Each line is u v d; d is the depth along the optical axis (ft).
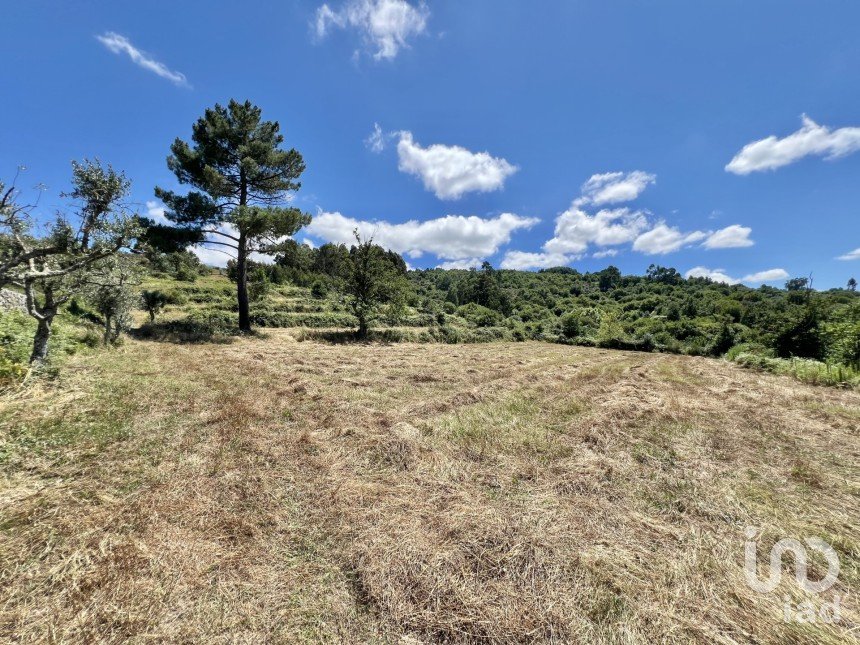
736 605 7.95
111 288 36.14
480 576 8.49
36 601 7.26
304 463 14.10
